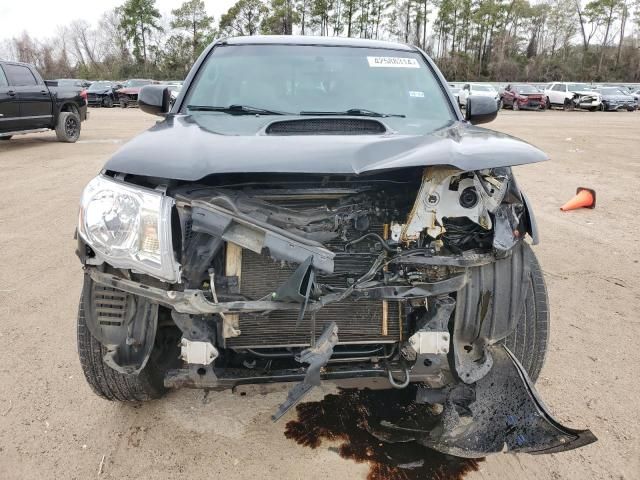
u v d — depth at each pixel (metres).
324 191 2.48
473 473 2.55
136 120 21.98
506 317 2.46
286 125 2.90
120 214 2.20
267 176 2.44
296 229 2.39
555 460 2.64
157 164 2.25
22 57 73.25
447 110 3.48
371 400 3.06
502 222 2.41
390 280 2.38
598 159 12.17
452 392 2.51
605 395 3.14
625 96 32.78
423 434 2.74
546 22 71.44
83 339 2.67
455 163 2.24
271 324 2.41
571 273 5.04
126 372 2.39
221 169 2.18
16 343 3.65
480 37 69.00
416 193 2.56
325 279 2.43
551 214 7.21
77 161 10.81
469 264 2.36
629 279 4.90
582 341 3.77
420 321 2.42
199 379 2.36
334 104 3.37
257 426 2.87
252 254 2.40
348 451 2.69
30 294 4.43
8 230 6.16
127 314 2.42
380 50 3.88
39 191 8.11
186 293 2.17
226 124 2.95
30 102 12.42
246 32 59.81
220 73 3.58
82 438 2.77
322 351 2.24
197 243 2.32
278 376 2.37
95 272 2.34
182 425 2.88
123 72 64.81
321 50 3.80
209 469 2.57
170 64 64.12
